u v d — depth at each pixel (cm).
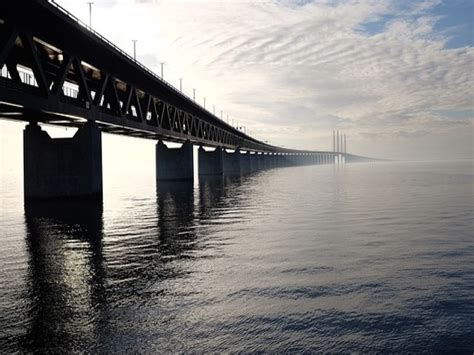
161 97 6738
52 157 4325
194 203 4866
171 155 8919
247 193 6275
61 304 1344
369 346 1023
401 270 1692
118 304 1334
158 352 1010
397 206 4369
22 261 1973
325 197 5559
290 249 2133
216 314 1232
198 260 1917
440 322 1152
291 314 1223
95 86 5331
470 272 1645
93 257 2031
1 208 4422
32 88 3466
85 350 1027
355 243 2286
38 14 3231
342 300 1336
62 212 3844
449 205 4450
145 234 2691
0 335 1112
